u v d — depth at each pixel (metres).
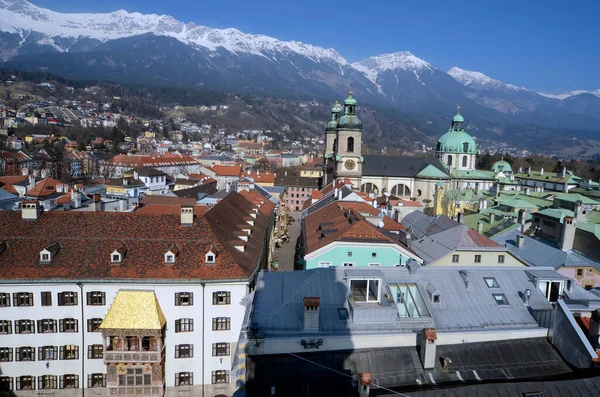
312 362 32.56
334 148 179.62
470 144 179.00
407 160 174.25
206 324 54.88
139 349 51.84
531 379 30.81
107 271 53.88
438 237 70.50
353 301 37.78
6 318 52.53
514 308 38.38
